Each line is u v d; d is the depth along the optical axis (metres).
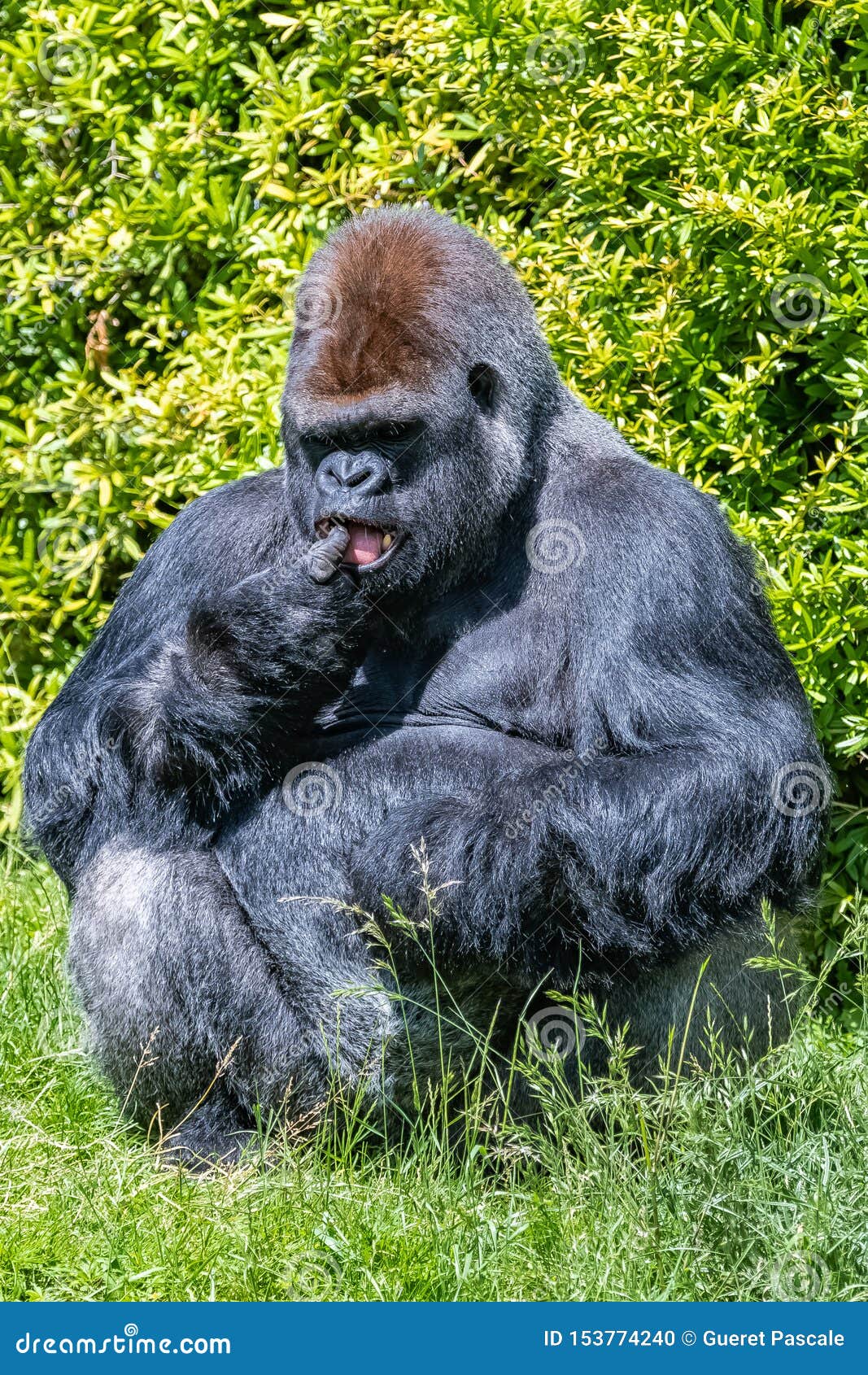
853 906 8.24
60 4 11.48
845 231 9.49
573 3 10.01
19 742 11.39
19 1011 8.54
